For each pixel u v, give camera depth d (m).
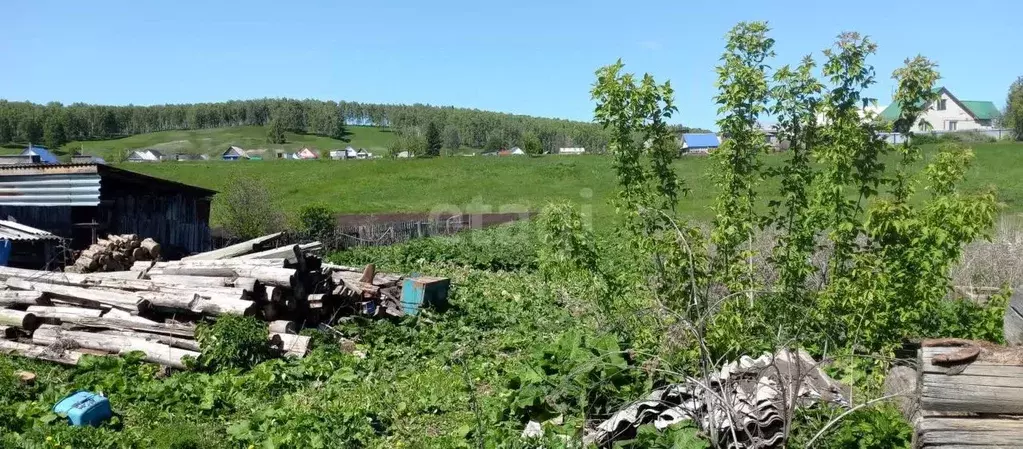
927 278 8.72
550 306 16.16
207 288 12.62
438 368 11.38
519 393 8.47
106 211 21.97
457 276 21.98
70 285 13.11
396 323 14.94
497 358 11.97
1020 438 4.80
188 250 24.56
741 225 9.49
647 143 9.77
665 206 9.89
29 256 19.77
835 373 8.63
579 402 7.90
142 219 22.95
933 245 8.58
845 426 6.72
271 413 8.57
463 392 9.88
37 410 8.52
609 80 9.58
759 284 9.44
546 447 7.04
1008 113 79.75
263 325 11.84
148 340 11.42
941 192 9.08
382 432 8.62
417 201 56.69
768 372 7.50
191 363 10.84
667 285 9.23
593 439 7.32
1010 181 45.28
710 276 9.30
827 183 9.19
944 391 4.93
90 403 8.47
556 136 144.62
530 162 73.06
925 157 9.79
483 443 7.41
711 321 8.62
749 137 9.72
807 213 9.45
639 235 9.66
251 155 139.38
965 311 10.66
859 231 9.23
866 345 8.77
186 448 7.81
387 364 11.73
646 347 8.75
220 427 8.53
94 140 169.12
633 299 9.74
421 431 8.58
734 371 7.56
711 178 10.30
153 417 8.77
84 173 21.20
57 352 11.35
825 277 9.82
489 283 20.53
